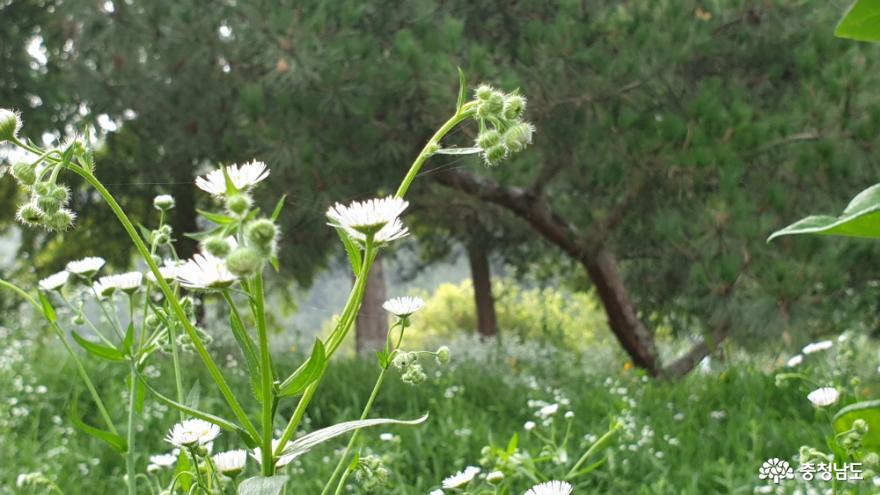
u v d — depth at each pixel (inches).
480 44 362.0
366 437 199.6
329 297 625.3
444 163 346.6
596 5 376.5
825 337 378.9
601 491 158.2
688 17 352.8
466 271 1090.1
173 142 405.4
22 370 251.0
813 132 323.0
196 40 362.9
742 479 151.3
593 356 454.0
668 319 484.1
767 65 394.0
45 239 568.7
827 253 300.2
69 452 192.4
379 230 60.1
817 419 175.9
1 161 442.0
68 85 439.2
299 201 344.5
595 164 346.6
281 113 324.8
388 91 315.3
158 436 209.0
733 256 291.3
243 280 55.7
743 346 311.7
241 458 68.2
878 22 49.1
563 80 326.3
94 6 385.4
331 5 323.9
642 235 388.5
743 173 328.8
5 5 496.7
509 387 279.7
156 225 508.1
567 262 608.7
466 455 180.5
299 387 58.7
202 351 59.4
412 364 73.5
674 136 313.0
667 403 228.7
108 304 87.2
